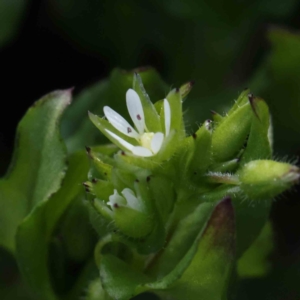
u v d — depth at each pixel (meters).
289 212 0.12
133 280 0.10
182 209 0.10
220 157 0.10
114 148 0.10
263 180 0.09
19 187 0.11
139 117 0.09
